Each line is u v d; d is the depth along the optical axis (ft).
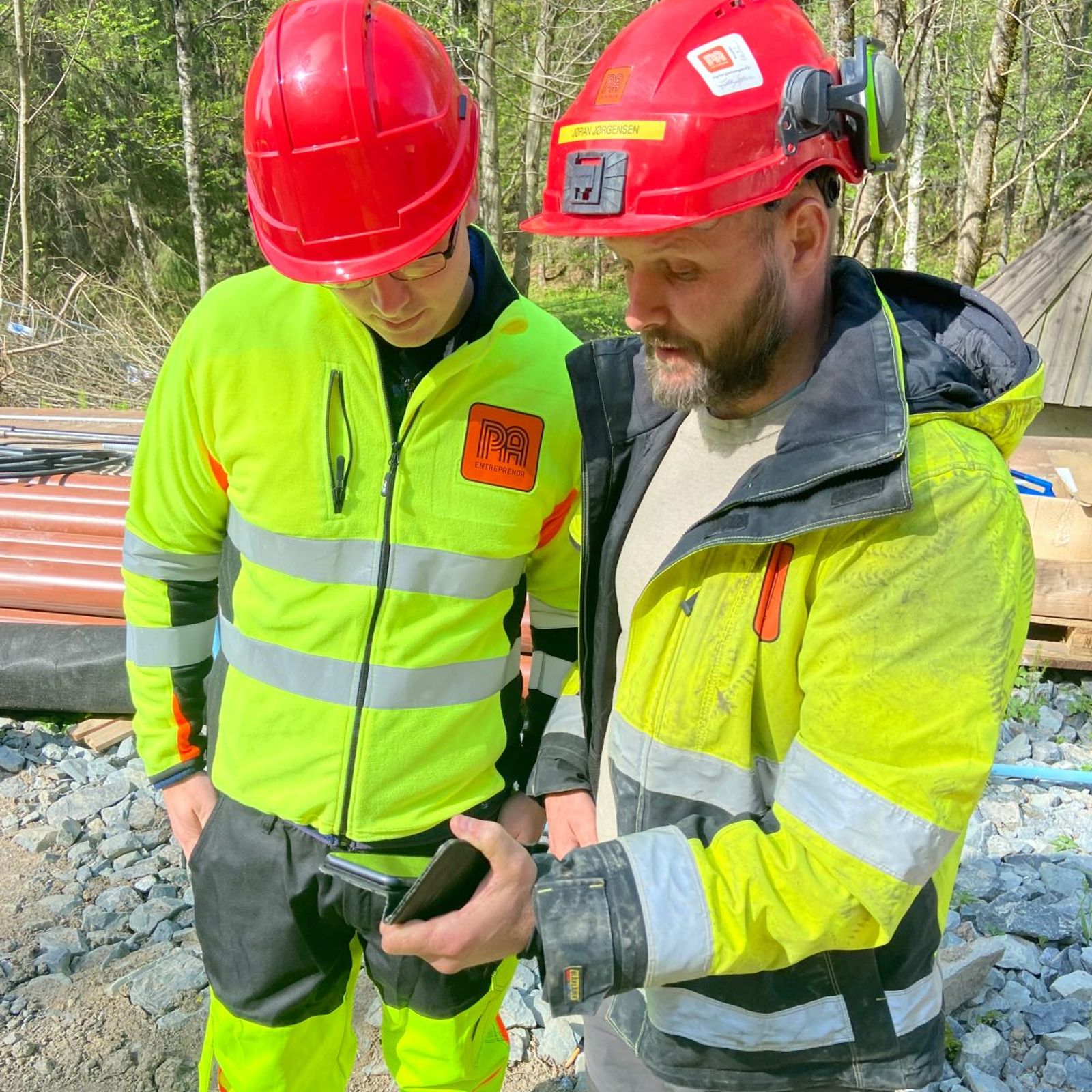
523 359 5.28
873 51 3.75
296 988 5.69
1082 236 20.66
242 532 5.37
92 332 36.78
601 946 3.53
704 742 4.05
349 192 4.44
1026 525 3.65
